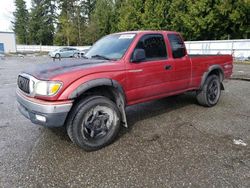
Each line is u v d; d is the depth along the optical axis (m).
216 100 5.80
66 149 3.58
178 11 28.00
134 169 3.03
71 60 4.15
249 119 4.80
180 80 4.84
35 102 3.24
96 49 4.60
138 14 34.75
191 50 21.62
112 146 3.67
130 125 4.54
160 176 2.87
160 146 3.65
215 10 24.34
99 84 3.46
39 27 67.62
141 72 4.04
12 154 3.41
